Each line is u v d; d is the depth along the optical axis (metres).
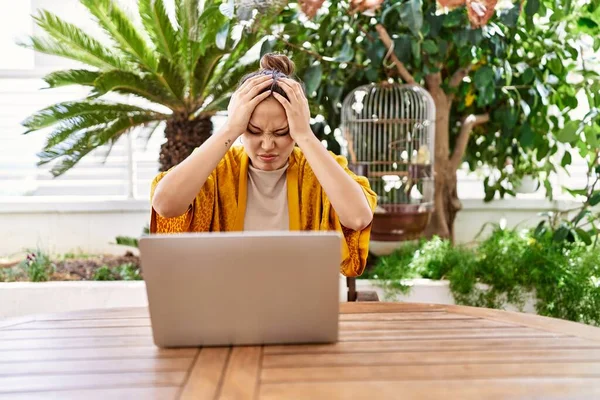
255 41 3.32
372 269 3.57
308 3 2.70
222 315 1.19
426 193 3.66
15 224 4.20
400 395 0.99
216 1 3.17
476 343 1.26
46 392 1.02
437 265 3.29
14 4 4.41
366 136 3.66
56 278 3.57
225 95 3.47
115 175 4.40
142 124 3.69
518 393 1.01
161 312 1.18
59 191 4.38
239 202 1.71
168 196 1.54
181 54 3.40
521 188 4.12
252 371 1.09
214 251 1.14
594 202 3.17
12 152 4.33
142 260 1.14
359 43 3.39
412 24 2.93
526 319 1.44
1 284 3.23
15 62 4.46
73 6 4.35
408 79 3.34
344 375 1.08
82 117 3.33
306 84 3.25
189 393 1.01
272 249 1.14
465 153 4.08
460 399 0.98
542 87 3.35
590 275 3.03
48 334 1.34
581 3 3.36
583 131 3.22
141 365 1.14
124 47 3.46
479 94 3.51
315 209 1.72
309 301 1.19
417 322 1.41
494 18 3.28
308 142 1.55
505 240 3.42
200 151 1.55
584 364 1.14
